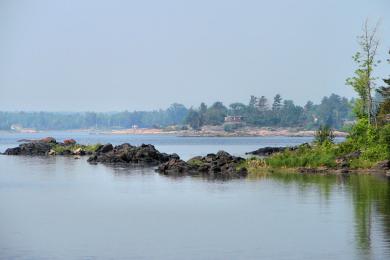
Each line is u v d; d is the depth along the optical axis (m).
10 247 78.94
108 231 88.25
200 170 181.38
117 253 75.94
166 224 93.19
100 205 112.25
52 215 101.62
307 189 129.75
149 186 142.25
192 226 91.44
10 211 105.88
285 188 132.62
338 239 81.00
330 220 93.31
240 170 177.12
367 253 73.94
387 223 90.00
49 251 77.00
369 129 186.50
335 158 180.62
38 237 84.62
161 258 73.62
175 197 122.19
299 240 81.12
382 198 113.75
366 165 170.25
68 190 135.75
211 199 118.50
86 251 76.94
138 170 191.62
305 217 96.50
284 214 99.75
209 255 74.69
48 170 193.00
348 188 129.62
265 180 151.62
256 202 113.25
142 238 83.75
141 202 115.75
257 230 87.81
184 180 156.25
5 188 140.25
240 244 79.75
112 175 173.00
